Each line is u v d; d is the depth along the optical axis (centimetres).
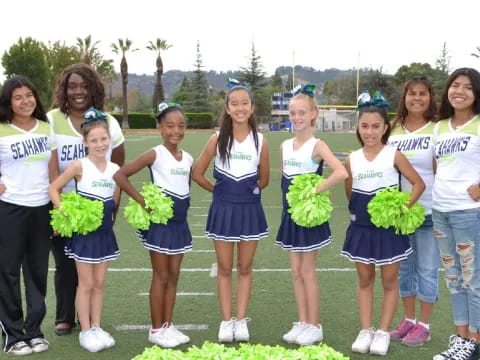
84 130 396
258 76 6488
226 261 405
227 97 399
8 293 382
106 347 392
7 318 384
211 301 499
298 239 399
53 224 382
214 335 421
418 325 406
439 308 476
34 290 394
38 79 4738
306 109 396
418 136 397
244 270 407
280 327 436
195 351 317
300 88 405
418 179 385
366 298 395
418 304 486
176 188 400
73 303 424
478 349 367
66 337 415
